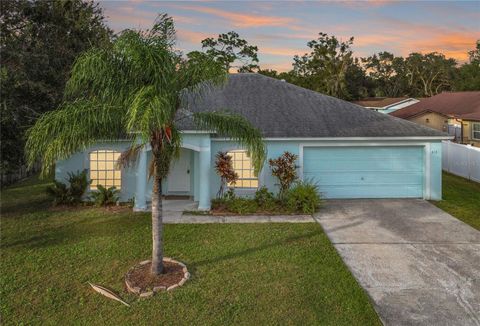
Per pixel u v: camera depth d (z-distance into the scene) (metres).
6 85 12.84
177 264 8.97
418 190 16.28
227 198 14.69
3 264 9.04
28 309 7.04
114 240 10.73
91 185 15.50
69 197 14.52
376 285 8.11
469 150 20.62
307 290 7.77
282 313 6.92
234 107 16.91
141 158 13.85
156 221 8.28
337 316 6.84
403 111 39.16
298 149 15.74
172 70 7.41
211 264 9.06
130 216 13.20
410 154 16.16
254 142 8.69
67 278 8.31
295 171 15.38
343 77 55.06
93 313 6.91
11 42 14.84
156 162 8.05
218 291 7.71
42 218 12.96
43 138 7.32
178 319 6.72
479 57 60.56
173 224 12.31
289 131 15.62
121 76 7.28
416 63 85.25
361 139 15.59
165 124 7.34
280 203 14.52
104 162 15.43
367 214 13.72
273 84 18.89
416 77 86.69
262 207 14.12
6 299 7.38
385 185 16.22
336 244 10.58
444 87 84.12
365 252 9.98
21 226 12.05
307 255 9.64
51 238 10.91
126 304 7.21
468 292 7.80
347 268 8.94
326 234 11.41
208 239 10.85
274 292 7.68
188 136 13.92
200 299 7.40
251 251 9.91
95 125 7.42
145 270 8.63
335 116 16.94
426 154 16.00
